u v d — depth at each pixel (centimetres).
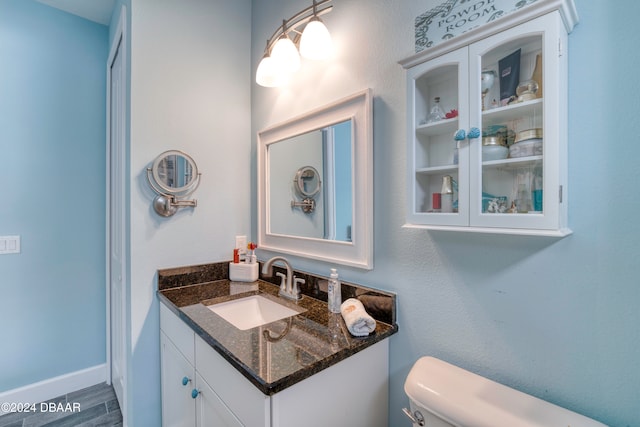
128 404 153
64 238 196
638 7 67
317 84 142
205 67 169
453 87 94
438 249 101
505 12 83
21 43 181
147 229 151
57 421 169
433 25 99
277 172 167
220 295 145
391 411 112
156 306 153
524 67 79
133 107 146
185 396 121
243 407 83
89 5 189
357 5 125
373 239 119
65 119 195
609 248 71
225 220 177
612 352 71
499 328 88
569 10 70
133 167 147
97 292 207
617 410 70
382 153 116
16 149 180
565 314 77
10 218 179
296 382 78
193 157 165
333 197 133
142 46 149
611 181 70
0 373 177
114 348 199
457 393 82
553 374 79
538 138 73
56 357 193
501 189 83
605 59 71
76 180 199
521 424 70
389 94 113
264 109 177
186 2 163
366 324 102
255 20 186
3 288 178
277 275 163
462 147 84
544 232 71
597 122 71
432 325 102
